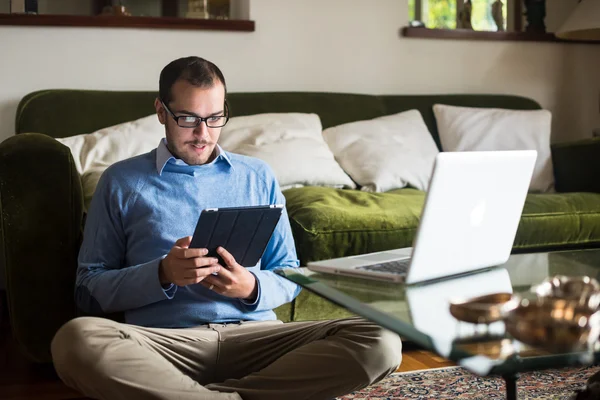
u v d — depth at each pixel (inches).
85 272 70.4
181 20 138.4
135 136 114.2
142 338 62.9
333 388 61.7
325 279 56.9
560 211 112.9
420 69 155.6
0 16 129.3
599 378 52.6
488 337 41.8
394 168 126.1
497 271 60.9
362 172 125.5
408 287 54.1
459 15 164.7
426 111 144.6
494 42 160.2
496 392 86.0
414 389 87.2
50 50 132.8
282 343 67.1
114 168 72.1
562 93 166.6
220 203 72.5
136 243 70.9
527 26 164.2
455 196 53.6
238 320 69.7
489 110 143.5
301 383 61.7
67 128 119.8
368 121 135.0
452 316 44.9
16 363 100.5
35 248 81.4
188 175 71.9
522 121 141.4
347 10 149.6
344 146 130.0
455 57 157.8
